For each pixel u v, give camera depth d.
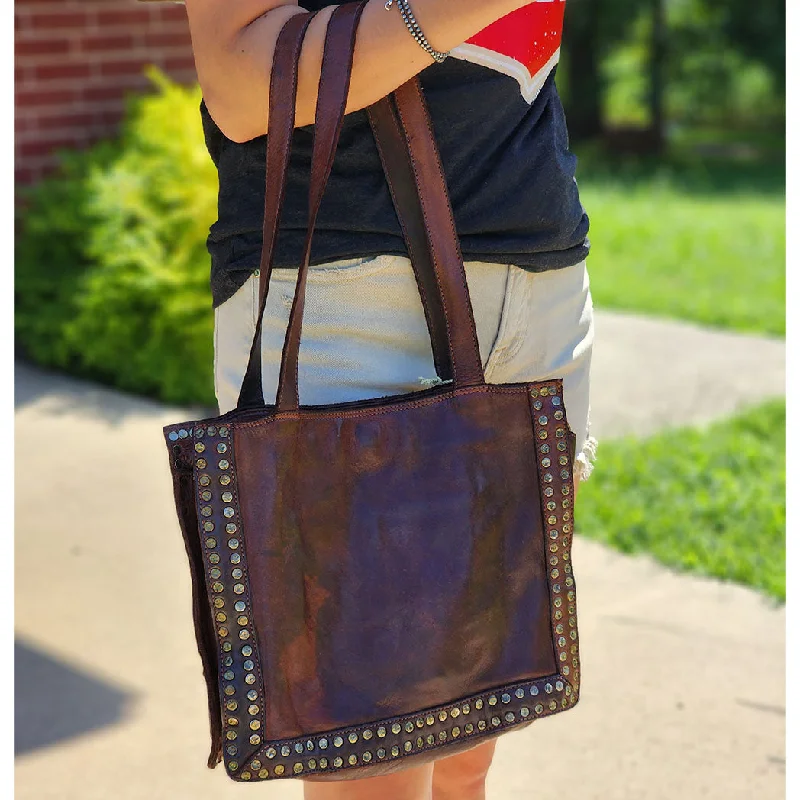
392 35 1.33
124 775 2.63
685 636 3.22
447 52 1.35
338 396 1.53
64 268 5.45
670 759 2.69
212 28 1.40
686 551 3.71
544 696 1.53
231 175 1.56
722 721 2.83
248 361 1.49
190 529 1.42
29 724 2.80
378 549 1.44
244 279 1.57
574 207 1.60
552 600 1.54
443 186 1.46
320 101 1.35
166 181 5.26
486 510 1.49
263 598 1.40
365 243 1.48
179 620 3.30
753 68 19.03
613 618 3.32
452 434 1.48
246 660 1.40
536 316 1.61
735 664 3.08
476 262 1.53
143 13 5.75
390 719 1.45
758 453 4.50
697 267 8.23
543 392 1.52
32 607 3.34
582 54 16.48
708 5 17.30
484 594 1.50
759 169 14.62
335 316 1.52
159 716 2.86
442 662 1.47
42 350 5.36
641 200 11.66
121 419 4.84
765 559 3.63
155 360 5.07
